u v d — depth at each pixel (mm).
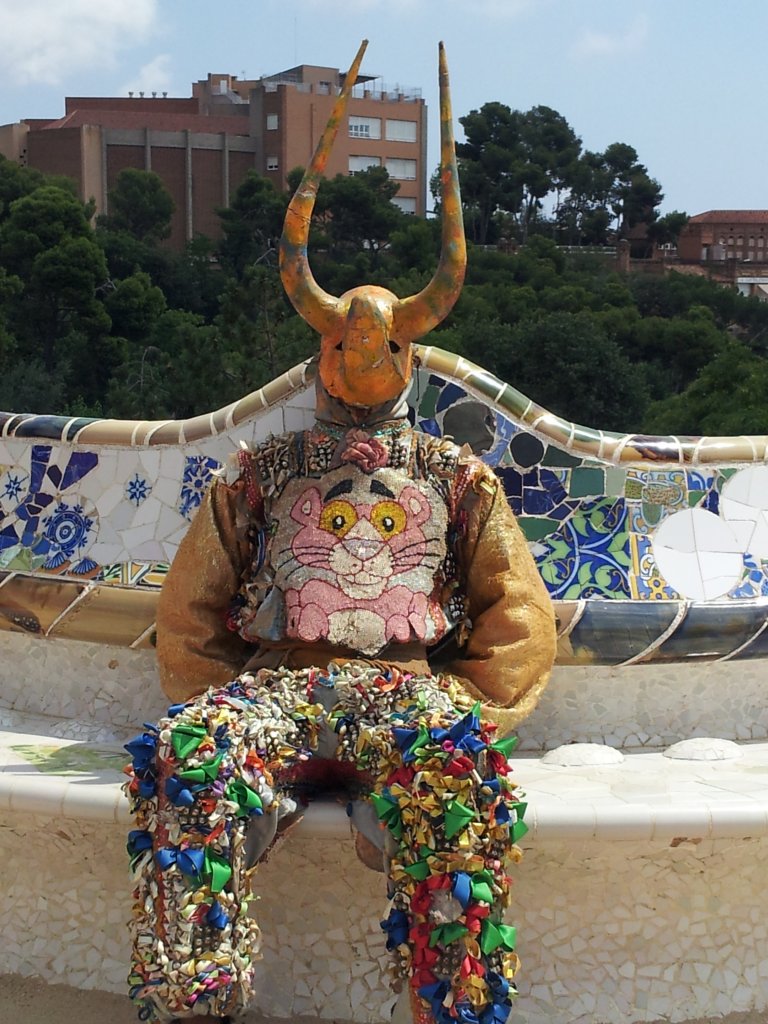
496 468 4297
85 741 4195
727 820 3385
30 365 37344
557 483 4316
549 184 79125
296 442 3818
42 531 4512
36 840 3695
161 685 3883
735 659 4203
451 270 3693
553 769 3926
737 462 4383
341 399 3785
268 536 3744
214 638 3791
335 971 3537
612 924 3531
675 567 4250
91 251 42094
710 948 3555
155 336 41938
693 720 4273
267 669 3492
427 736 3154
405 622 3545
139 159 71625
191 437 4418
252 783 3152
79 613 4293
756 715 4332
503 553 3729
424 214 78875
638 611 4102
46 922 3713
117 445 4496
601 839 3375
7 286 41188
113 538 4414
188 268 56938
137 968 3061
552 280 50875
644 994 3521
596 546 4262
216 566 3793
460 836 3072
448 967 3061
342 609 3545
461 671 3729
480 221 76375
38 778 3645
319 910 3547
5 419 4637
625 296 49344
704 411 25688
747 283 69625
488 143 78438
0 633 4570
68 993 3621
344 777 3443
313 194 3811
